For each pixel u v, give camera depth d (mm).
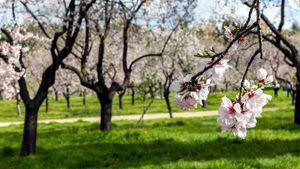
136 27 27656
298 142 20219
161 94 72375
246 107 3400
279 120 30734
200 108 52156
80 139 24641
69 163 18375
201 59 3760
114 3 23609
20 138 27469
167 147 20828
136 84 62031
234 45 3850
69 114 54938
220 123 3438
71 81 61469
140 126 30703
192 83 3689
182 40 38844
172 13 27812
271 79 3584
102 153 20047
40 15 21906
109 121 27844
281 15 21562
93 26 25031
